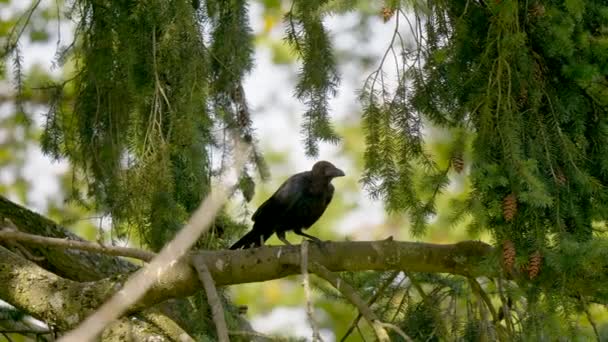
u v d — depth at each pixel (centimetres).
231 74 1165
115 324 1111
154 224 1093
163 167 1069
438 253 1154
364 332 1611
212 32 1162
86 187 1301
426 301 1156
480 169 993
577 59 1045
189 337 1111
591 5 1062
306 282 1020
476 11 1079
